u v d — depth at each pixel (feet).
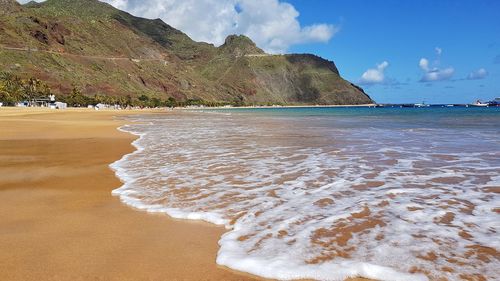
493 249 15.20
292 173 31.71
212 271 13.93
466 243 15.88
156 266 14.35
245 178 29.99
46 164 38.45
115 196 25.18
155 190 26.48
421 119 149.48
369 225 18.29
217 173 32.24
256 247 15.94
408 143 54.34
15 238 17.33
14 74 479.00
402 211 20.43
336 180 28.66
